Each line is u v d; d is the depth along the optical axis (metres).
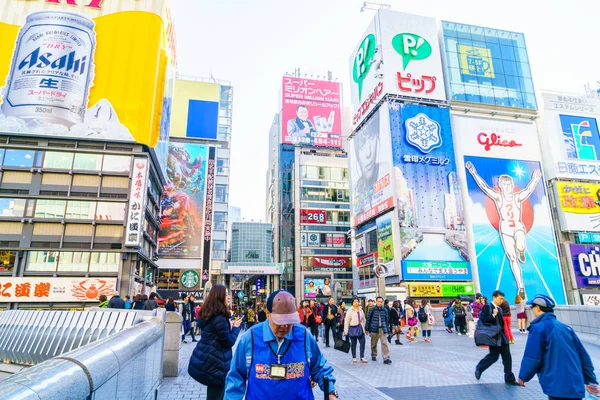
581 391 3.82
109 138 37.62
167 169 58.88
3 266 33.97
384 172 51.47
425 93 54.38
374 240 53.44
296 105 78.81
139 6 41.12
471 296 46.59
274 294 2.91
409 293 45.00
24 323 8.87
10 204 35.06
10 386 1.52
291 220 74.44
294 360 2.83
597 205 56.41
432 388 7.34
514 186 53.31
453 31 58.72
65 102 37.38
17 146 36.31
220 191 66.94
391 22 56.62
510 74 58.72
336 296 56.38
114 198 36.81
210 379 4.30
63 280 33.84
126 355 3.13
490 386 7.45
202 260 56.44
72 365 2.13
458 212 49.72
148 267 45.78
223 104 74.00
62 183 36.50
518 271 49.50
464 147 53.47
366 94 58.94
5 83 37.03
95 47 39.25
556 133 58.31
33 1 39.38
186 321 16.66
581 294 51.53
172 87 49.72
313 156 77.38
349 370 9.55
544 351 4.10
